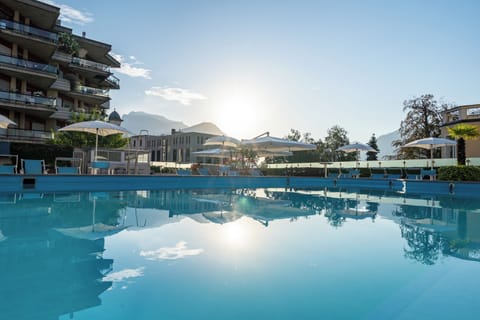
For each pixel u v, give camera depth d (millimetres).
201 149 52188
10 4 21438
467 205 7863
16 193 8727
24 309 1896
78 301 2025
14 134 21250
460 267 2854
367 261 3004
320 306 2018
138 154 18031
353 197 9906
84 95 28312
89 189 10539
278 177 16266
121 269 2658
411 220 5453
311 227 4676
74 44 27016
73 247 3295
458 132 15703
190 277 2498
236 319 1823
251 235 4047
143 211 5969
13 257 2928
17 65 20969
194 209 6453
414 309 1982
